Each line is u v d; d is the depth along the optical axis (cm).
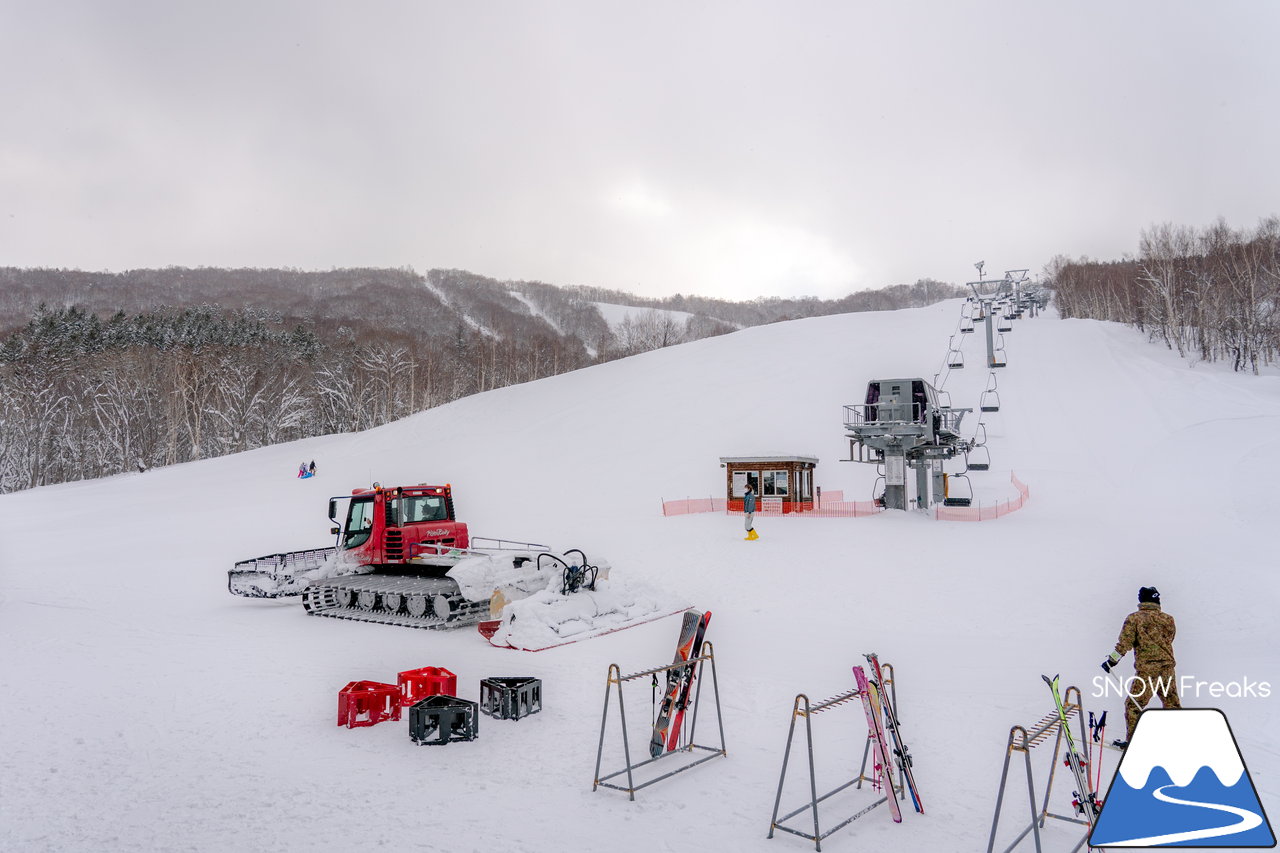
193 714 880
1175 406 4809
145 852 534
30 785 661
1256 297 6838
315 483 5212
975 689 962
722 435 5169
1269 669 1030
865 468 4322
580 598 1405
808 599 1658
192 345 11481
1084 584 1705
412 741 784
